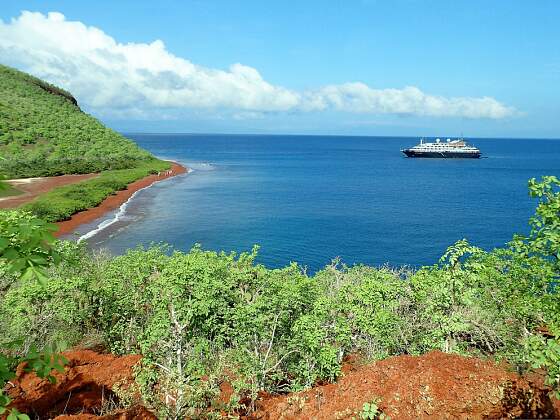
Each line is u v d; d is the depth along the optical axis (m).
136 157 114.62
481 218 62.56
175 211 62.19
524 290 11.16
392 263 41.66
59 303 13.95
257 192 85.00
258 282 14.75
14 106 116.69
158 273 15.08
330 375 12.27
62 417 8.50
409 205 73.56
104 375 11.07
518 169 143.50
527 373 10.09
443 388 8.96
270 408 9.96
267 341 13.04
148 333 12.16
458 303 13.16
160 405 9.45
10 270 3.79
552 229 8.41
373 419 8.43
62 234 45.84
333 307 13.84
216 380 10.55
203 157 191.50
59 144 104.12
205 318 12.62
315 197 80.94
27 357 4.92
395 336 13.88
